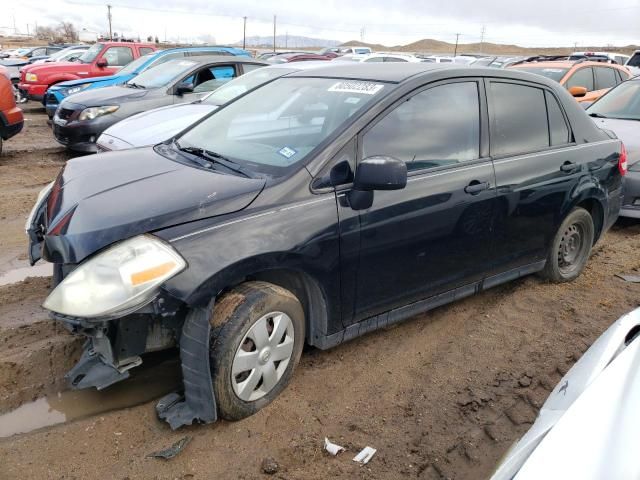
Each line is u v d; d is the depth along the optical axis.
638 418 1.66
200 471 2.61
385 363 3.55
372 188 2.97
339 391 3.24
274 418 2.97
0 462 2.59
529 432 2.00
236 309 2.75
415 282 3.53
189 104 7.28
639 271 5.22
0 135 9.15
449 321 4.13
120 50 15.66
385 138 3.30
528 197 4.05
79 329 2.62
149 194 2.85
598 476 1.51
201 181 3.00
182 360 2.73
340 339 3.29
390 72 3.70
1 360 3.30
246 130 3.66
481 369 3.53
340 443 2.83
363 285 3.25
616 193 4.92
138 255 2.53
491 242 3.91
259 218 2.81
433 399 3.22
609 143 4.81
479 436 2.92
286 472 2.62
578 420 1.75
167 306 2.54
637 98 7.62
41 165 9.02
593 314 4.29
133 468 2.60
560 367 3.56
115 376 2.78
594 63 10.90
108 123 8.65
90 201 2.83
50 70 15.30
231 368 2.76
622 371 1.94
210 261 2.63
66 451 2.68
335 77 3.84
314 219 2.95
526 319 4.19
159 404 2.89
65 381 3.20
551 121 4.34
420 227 3.40
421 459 2.75
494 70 4.02
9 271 4.74
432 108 3.56
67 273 2.84
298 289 3.16
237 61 9.59
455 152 3.65
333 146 3.10
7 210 6.43
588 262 5.41
